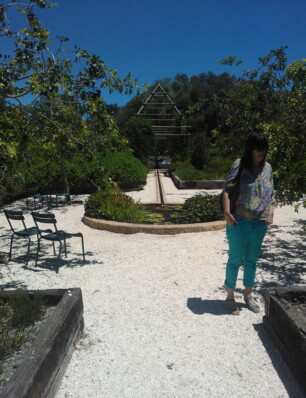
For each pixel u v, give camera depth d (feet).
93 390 8.02
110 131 16.65
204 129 107.55
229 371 8.63
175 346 9.75
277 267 15.96
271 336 9.85
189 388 8.07
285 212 29.43
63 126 17.19
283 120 16.39
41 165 43.93
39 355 7.22
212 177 55.83
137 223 25.45
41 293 10.29
